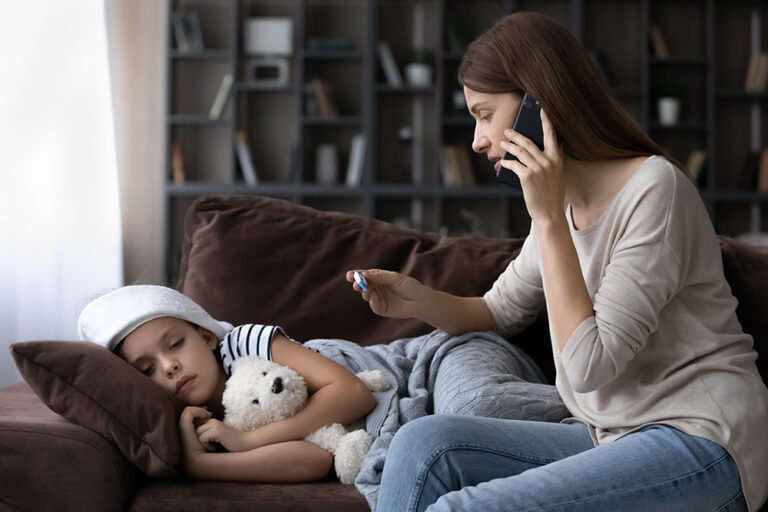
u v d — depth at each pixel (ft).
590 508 3.33
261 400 4.27
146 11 16.43
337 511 3.95
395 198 17.30
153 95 16.47
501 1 17.20
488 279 5.65
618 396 3.93
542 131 4.07
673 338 3.87
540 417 4.37
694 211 3.90
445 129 17.26
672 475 3.46
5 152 11.63
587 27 17.42
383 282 5.01
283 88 16.48
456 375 4.64
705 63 16.88
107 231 13.84
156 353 4.44
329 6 17.34
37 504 3.87
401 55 17.21
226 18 17.20
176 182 16.19
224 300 5.55
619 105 4.15
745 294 5.17
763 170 16.74
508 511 3.26
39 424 3.92
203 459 4.14
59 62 13.01
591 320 3.74
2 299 11.51
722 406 3.65
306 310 5.57
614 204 4.00
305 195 16.81
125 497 4.04
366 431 4.49
